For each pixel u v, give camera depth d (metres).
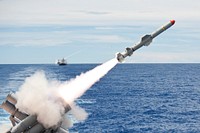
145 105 92.81
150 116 78.50
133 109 86.50
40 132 31.66
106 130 64.31
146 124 70.19
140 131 64.75
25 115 31.88
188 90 125.00
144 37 36.75
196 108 90.00
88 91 116.00
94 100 98.69
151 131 64.94
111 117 75.56
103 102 95.88
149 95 111.81
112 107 88.62
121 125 68.44
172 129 66.81
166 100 102.62
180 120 74.88
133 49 36.69
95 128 64.88
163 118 76.62
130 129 65.88
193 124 71.25
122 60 36.72
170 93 117.12
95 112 81.12
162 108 89.25
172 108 89.56
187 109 88.44
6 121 63.06
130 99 102.56
